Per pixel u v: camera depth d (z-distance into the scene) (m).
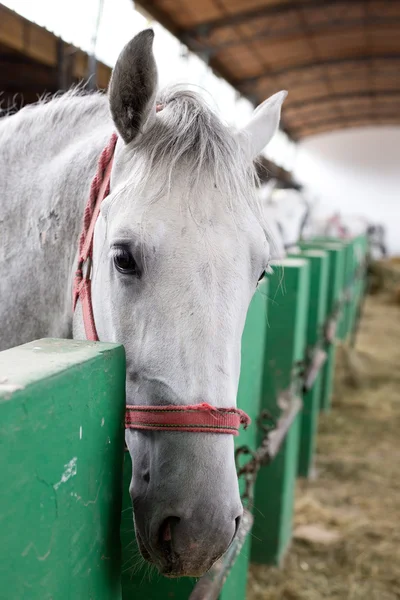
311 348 2.87
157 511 0.75
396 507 2.90
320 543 2.49
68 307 1.15
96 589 0.67
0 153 1.33
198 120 0.88
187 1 7.66
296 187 14.32
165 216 0.80
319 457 3.48
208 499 0.73
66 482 0.57
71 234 1.14
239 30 9.27
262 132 1.14
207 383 0.76
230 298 0.80
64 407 0.55
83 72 4.22
